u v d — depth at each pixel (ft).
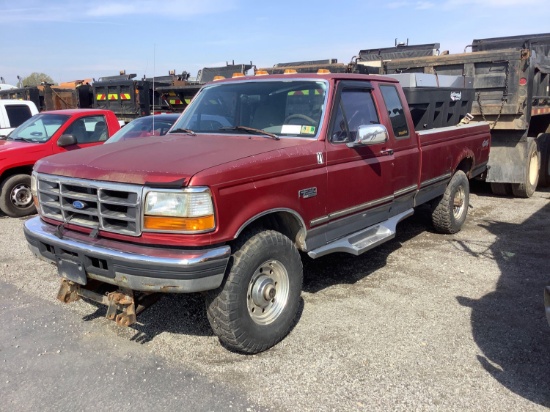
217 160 12.14
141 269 11.24
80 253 12.14
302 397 11.23
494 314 15.26
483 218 27.22
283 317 13.46
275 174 13.00
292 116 15.44
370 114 17.16
